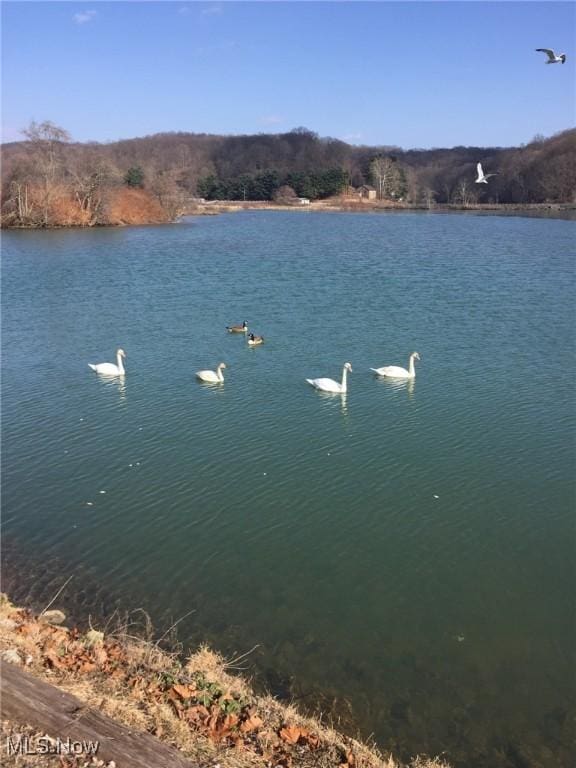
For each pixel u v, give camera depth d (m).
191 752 11.23
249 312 51.72
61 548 20.95
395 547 21.09
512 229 114.00
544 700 15.28
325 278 65.94
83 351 42.16
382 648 16.78
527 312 49.91
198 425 30.39
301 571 19.91
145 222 132.38
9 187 120.06
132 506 23.52
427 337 43.94
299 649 16.62
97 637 15.20
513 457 26.77
